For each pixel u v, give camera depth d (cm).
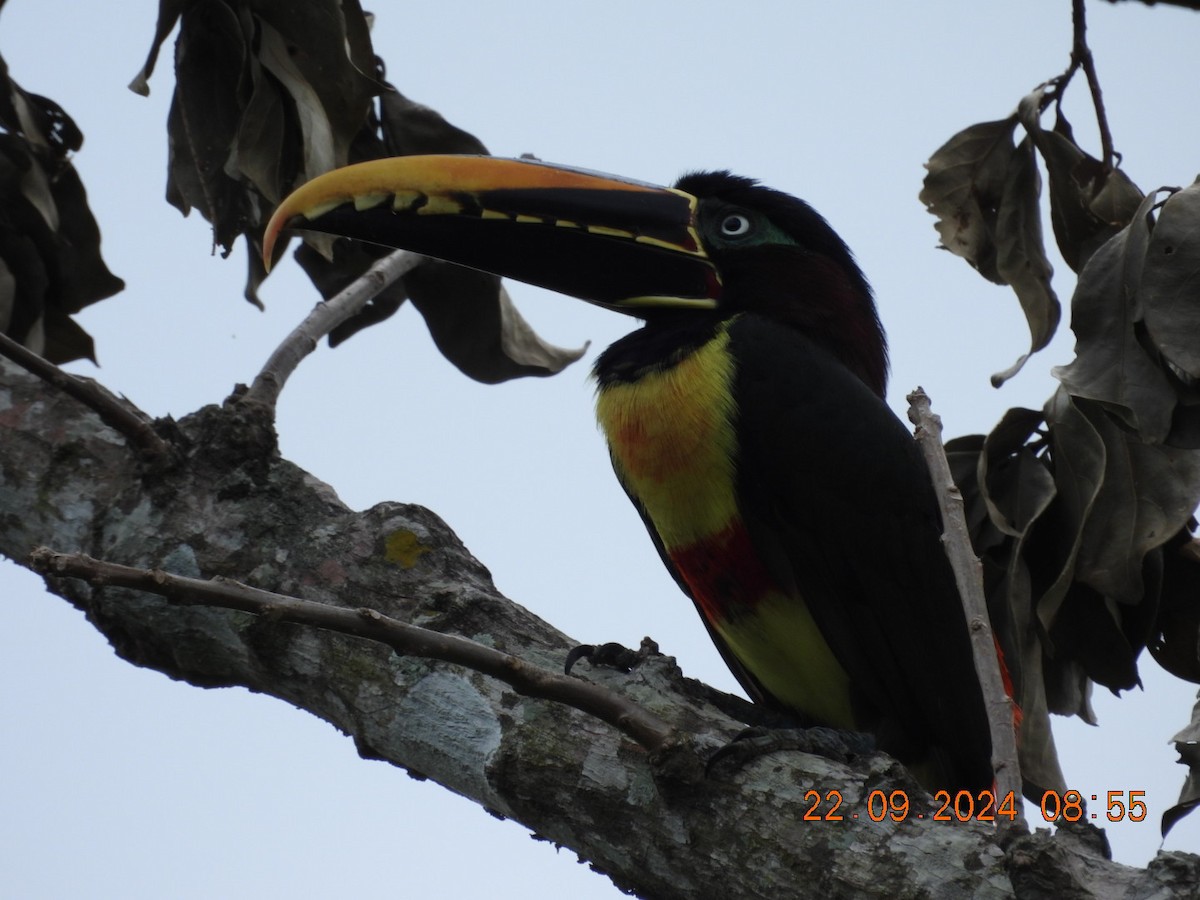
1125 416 925
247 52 1041
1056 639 1048
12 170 1153
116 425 898
